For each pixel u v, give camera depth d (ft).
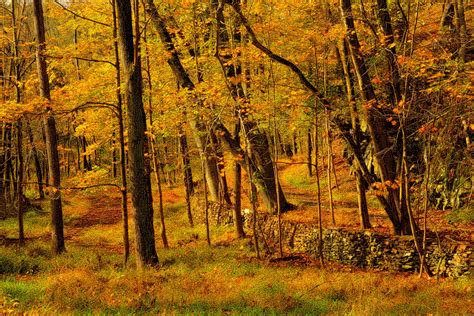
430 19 66.69
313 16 52.29
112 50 57.98
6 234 76.02
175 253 57.00
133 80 45.55
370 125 50.08
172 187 126.93
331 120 51.06
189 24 57.93
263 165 72.54
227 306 29.09
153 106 60.44
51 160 57.77
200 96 56.75
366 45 54.44
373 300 31.45
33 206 106.52
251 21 52.08
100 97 59.00
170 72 66.90
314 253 59.52
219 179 80.84
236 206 69.56
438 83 41.45
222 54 55.31
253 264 51.85
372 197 77.20
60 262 50.49
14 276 42.68
